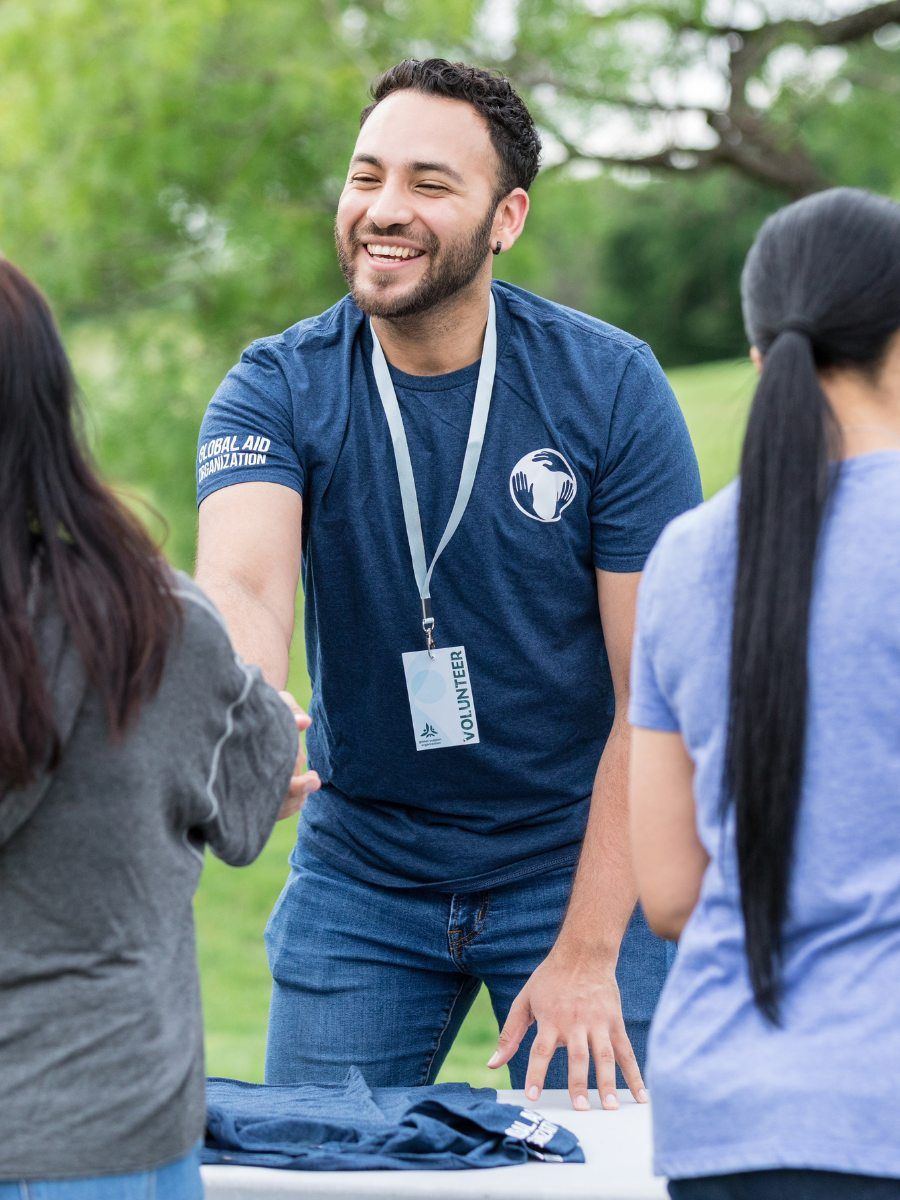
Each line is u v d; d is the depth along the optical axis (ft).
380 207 13.46
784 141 56.90
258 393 14.39
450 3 49.19
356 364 14.55
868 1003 7.82
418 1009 15.14
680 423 14.65
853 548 8.07
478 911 14.94
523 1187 10.87
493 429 14.30
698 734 8.38
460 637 14.48
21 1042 8.09
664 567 8.63
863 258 8.44
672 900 8.86
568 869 14.99
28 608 8.09
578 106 53.88
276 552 13.80
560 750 14.93
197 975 8.75
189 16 47.67
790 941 8.04
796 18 56.08
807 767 7.97
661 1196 10.78
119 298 56.24
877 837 7.91
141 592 8.20
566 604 14.57
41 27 49.65
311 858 15.57
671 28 55.21
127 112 50.70
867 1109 7.64
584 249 133.39
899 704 7.91
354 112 49.19
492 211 13.93
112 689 8.05
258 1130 11.65
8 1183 7.97
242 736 8.86
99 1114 8.07
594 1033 13.41
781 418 8.21
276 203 51.26
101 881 8.18
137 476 53.16
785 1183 7.79
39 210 51.90
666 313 133.39
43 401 8.20
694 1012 8.20
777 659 7.97
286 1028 15.25
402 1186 10.92
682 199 81.51
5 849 8.13
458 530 14.25
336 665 14.73
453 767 14.76
